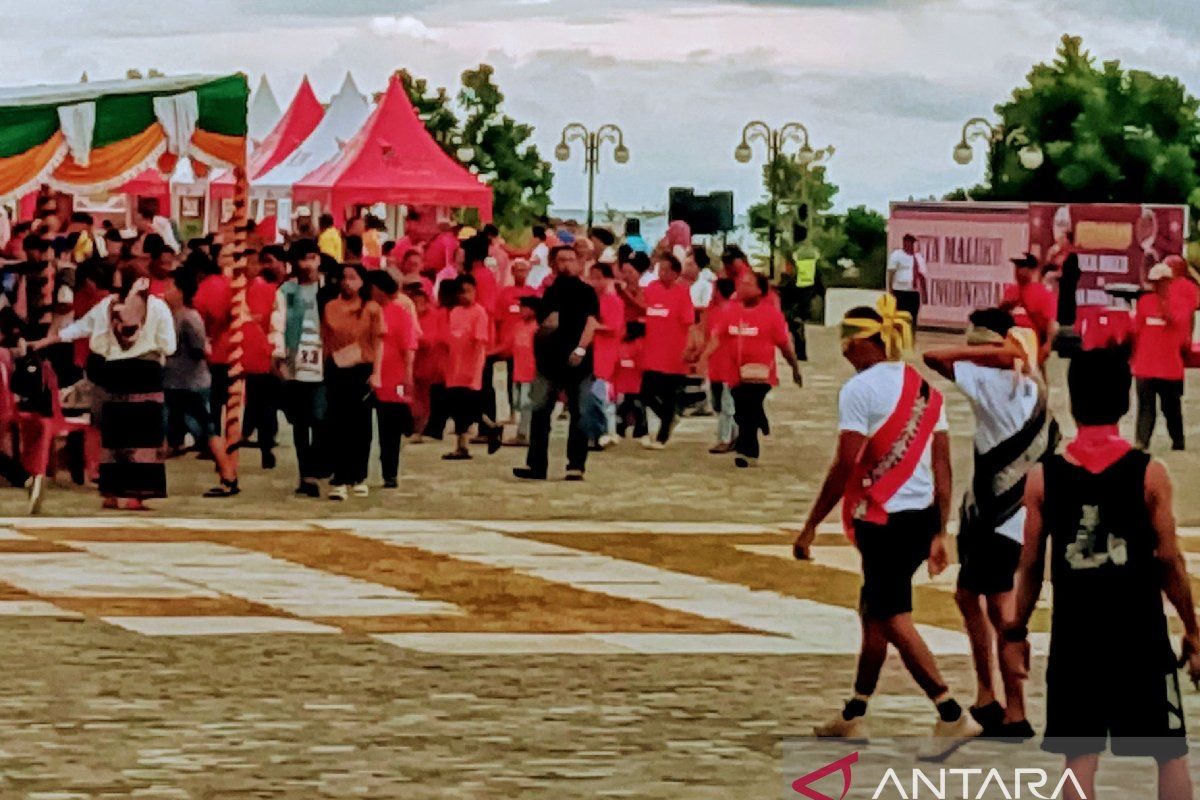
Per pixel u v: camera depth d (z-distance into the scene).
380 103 51.72
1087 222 59.81
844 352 13.27
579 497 25.92
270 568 20.06
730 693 14.87
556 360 27.42
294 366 25.31
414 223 47.19
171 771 12.38
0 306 25.12
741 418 29.41
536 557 21.03
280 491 25.97
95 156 26.08
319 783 12.13
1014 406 13.71
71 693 14.51
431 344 32.06
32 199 39.34
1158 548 10.40
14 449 25.64
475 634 16.97
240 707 14.15
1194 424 36.91
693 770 12.61
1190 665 10.45
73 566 19.98
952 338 61.06
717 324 30.14
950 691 14.94
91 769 12.39
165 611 17.70
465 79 80.00
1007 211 60.16
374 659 15.88
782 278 51.88
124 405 24.02
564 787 12.12
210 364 28.00
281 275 28.00
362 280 24.89
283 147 56.16
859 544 13.37
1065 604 10.43
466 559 20.83
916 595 19.36
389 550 21.33
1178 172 98.31
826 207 84.81
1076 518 10.41
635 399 32.88
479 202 51.50
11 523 22.86
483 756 12.86
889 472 13.20
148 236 26.19
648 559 21.05
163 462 24.27
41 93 27.30
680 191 58.53
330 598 18.50
